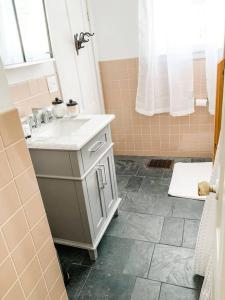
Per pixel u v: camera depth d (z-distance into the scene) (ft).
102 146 5.71
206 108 8.70
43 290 3.69
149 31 7.82
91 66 8.80
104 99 9.71
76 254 5.90
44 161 4.96
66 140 4.80
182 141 9.49
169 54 7.82
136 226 6.54
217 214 2.85
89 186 5.23
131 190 8.07
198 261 4.84
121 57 8.92
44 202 5.43
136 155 10.28
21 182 3.19
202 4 7.45
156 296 4.76
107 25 8.65
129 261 5.55
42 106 6.53
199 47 7.96
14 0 5.39
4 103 2.92
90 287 5.08
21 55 5.65
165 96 8.73
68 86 7.55
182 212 6.88
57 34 6.87
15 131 3.07
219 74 3.21
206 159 9.42
